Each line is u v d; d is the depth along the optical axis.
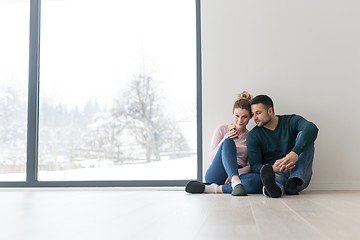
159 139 3.40
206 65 3.26
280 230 1.21
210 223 1.36
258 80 3.23
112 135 3.44
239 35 3.26
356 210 1.72
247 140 2.81
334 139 3.17
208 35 3.28
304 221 1.40
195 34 3.45
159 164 3.37
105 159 3.42
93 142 3.45
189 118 3.38
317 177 3.16
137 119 3.43
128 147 3.42
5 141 3.52
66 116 3.48
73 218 1.55
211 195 2.57
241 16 3.27
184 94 3.41
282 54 3.23
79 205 2.06
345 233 1.16
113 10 3.53
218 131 3.03
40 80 3.52
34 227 1.34
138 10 3.52
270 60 3.23
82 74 3.50
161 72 3.45
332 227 1.27
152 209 1.82
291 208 1.80
